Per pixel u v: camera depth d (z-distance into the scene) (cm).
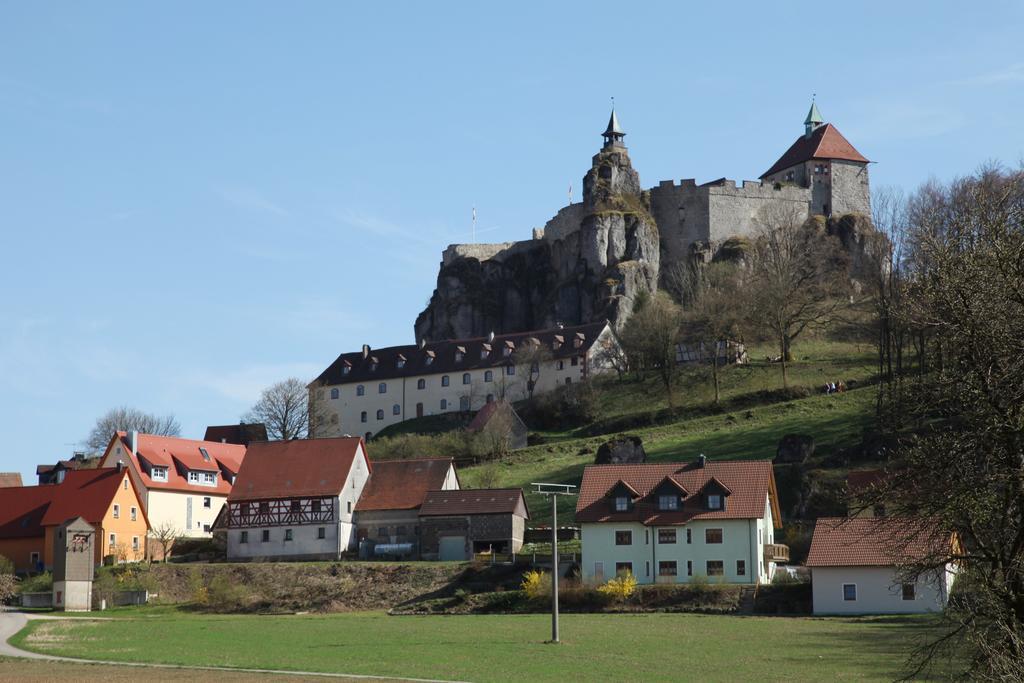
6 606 10669
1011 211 4088
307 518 12431
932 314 4016
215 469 14088
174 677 6253
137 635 8212
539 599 9606
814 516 11500
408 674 6388
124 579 11175
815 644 7369
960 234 4069
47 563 12362
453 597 9962
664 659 6862
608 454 14188
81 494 12619
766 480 10381
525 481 14388
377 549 12206
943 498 3928
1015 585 3806
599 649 7250
